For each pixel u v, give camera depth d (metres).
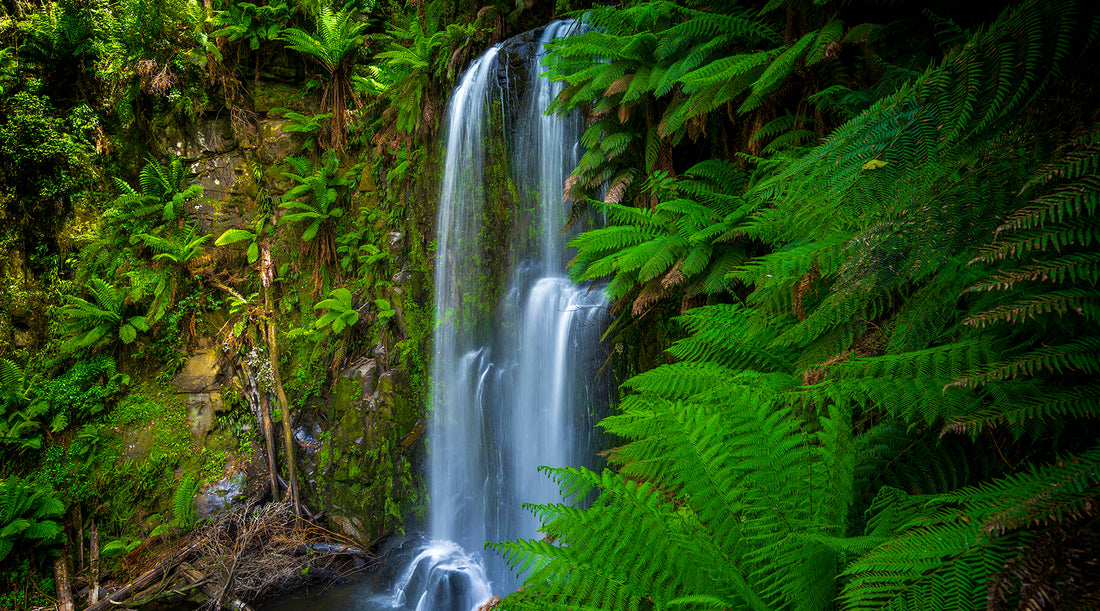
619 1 6.17
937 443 1.81
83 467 7.74
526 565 1.62
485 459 7.23
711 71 3.25
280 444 8.51
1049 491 1.10
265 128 9.61
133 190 9.05
